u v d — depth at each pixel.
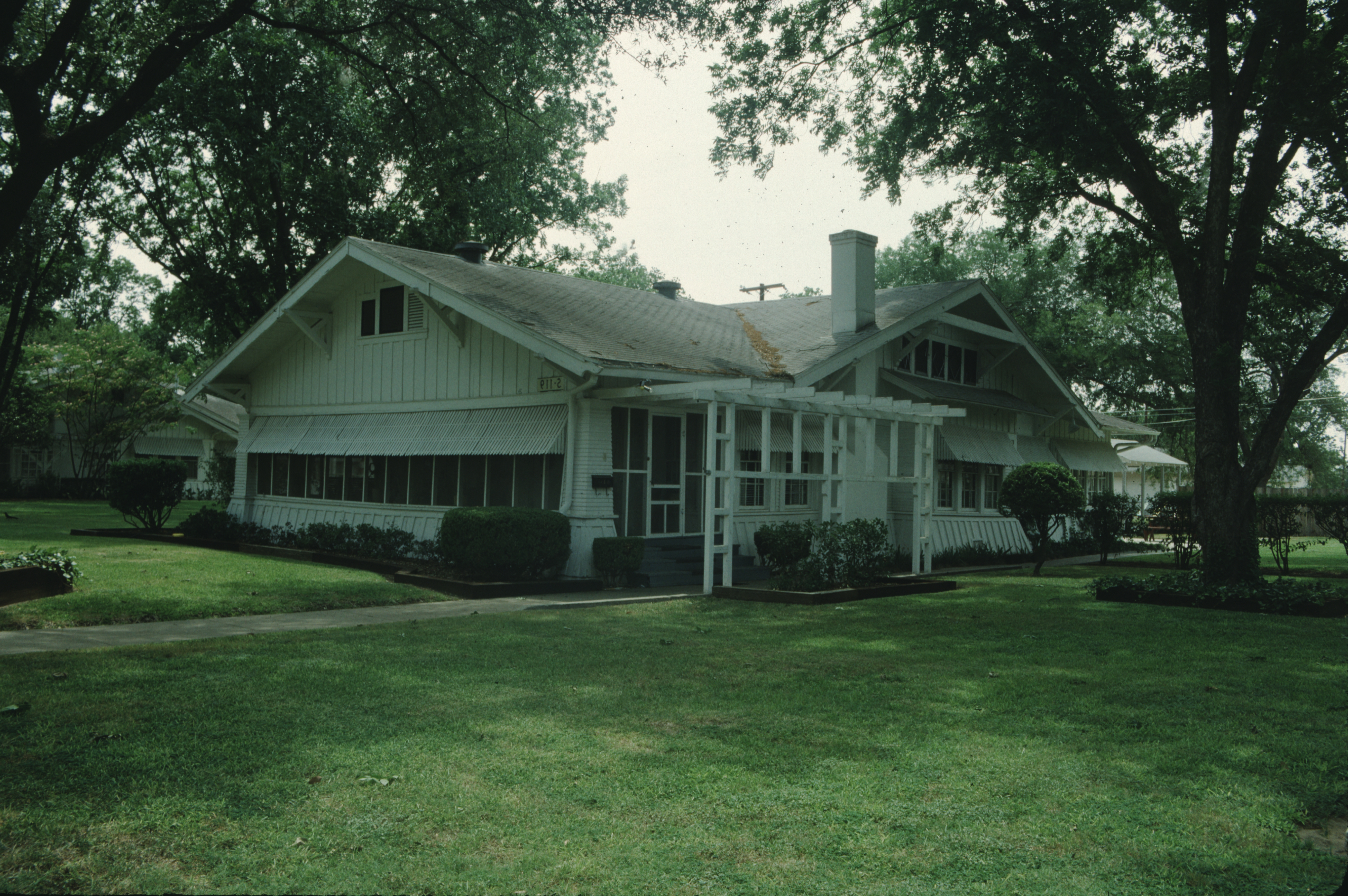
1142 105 16.09
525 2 16.52
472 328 17.14
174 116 26.03
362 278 19.45
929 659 8.85
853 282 19.53
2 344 26.03
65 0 16.56
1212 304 14.80
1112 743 5.87
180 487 22.88
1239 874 3.91
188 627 10.30
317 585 13.35
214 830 4.21
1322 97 13.95
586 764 5.28
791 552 15.37
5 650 8.63
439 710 6.47
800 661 8.69
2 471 42.81
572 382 15.23
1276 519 21.00
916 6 16.22
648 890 3.68
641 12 15.93
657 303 21.42
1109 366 50.69
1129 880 3.84
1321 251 16.72
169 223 30.45
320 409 20.55
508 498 16.42
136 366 43.16
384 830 4.24
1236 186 18.03
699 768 5.23
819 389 19.02
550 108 27.47
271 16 17.80
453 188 27.59
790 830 4.33
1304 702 7.07
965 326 21.47
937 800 4.76
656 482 16.86
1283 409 14.39
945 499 22.41
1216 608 13.38
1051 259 20.84
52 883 3.66
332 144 28.58
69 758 5.18
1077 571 20.75
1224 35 14.34
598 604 13.00
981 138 16.28
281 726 5.93
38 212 22.17
